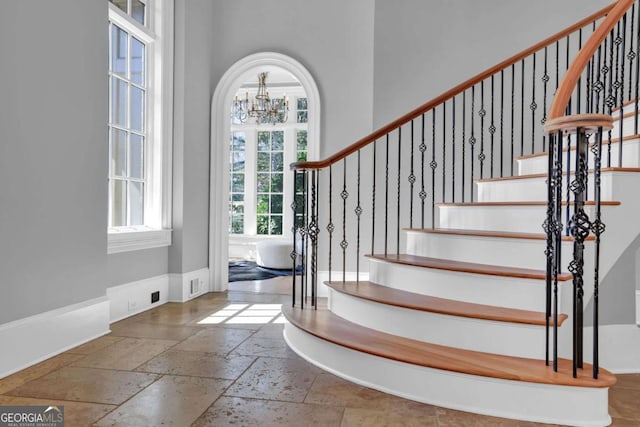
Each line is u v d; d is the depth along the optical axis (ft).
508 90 15.24
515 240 8.85
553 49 15.05
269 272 22.25
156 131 14.71
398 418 6.91
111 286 12.49
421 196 11.50
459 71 15.57
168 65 14.97
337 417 6.92
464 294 8.75
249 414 6.98
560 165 6.98
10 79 8.46
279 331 11.74
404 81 15.81
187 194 15.47
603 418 6.65
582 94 14.58
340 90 16.30
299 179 22.70
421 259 10.25
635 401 7.54
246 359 9.53
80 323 10.35
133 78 13.98
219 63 17.11
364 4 16.26
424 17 15.80
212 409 7.13
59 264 9.75
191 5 15.58
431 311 8.21
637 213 8.02
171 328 11.93
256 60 16.80
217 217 17.04
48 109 9.37
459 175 15.48
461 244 9.70
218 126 17.03
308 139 16.49
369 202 16.01
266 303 15.08
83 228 10.48
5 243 8.42
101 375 8.50
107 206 11.37
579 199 6.69
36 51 9.05
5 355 8.39
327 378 8.52
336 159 11.06
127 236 12.87
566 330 7.95
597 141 6.95
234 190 29.89
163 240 14.64
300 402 7.45
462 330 8.04
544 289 7.93
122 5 13.33
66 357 9.48
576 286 6.81
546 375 6.80
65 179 9.89
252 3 16.97
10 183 8.48
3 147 8.34
